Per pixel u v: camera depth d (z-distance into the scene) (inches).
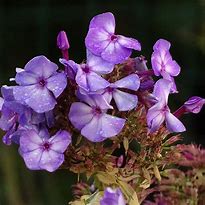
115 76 16.4
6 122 16.6
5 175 49.2
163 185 21.2
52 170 15.9
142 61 16.6
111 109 16.3
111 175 17.2
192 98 17.3
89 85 15.8
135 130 16.8
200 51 55.9
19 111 16.0
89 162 16.8
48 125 16.1
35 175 50.3
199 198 21.3
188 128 54.0
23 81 15.9
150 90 16.6
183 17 56.6
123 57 16.1
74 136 16.8
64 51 17.2
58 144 15.9
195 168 21.2
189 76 55.5
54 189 50.2
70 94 16.1
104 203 15.5
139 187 17.7
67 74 16.0
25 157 15.9
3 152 49.4
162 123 16.6
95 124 15.9
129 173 17.3
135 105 15.9
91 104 15.9
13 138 16.4
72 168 16.9
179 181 21.2
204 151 21.1
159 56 16.6
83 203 17.6
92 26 16.3
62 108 16.2
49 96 15.8
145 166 17.3
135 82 15.9
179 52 56.3
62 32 17.1
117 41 16.2
